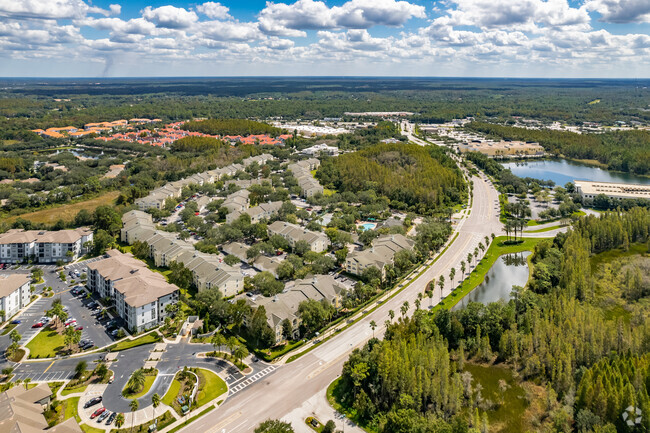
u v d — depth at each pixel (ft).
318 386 549.54
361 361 544.62
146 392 528.63
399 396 506.89
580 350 574.15
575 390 530.68
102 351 609.42
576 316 632.38
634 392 486.79
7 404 456.86
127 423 477.77
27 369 565.94
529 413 520.42
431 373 529.45
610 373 504.84
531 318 638.53
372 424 490.08
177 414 494.59
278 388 543.80
